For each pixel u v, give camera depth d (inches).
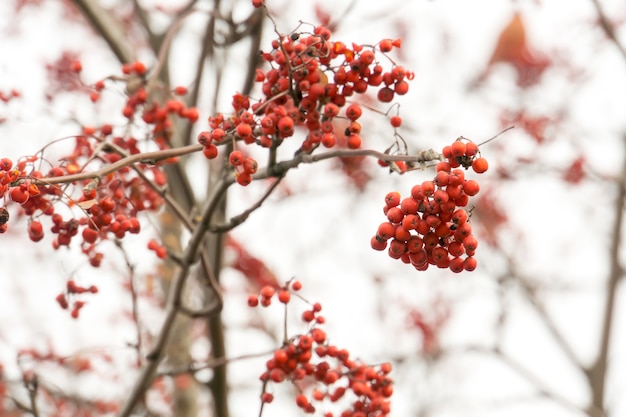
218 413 214.2
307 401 146.6
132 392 185.9
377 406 145.3
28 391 179.2
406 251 105.3
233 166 131.2
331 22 233.9
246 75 213.6
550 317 341.1
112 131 153.9
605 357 332.5
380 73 124.3
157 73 171.2
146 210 161.8
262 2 122.1
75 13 337.7
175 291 176.2
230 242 303.3
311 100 124.5
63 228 134.7
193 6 269.0
